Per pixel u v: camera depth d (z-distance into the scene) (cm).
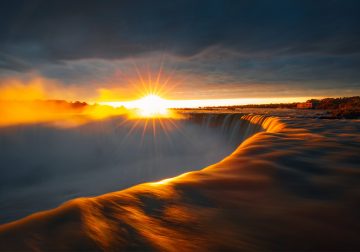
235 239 257
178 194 374
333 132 1130
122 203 330
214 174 482
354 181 445
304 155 647
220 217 305
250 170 511
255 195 379
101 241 239
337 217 308
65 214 284
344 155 645
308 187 416
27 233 243
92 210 300
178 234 263
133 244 240
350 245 250
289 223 292
